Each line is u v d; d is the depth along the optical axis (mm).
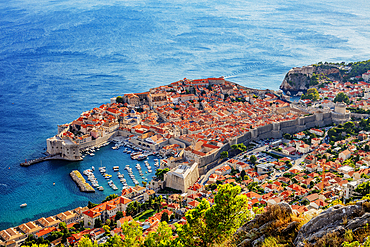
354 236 76688
